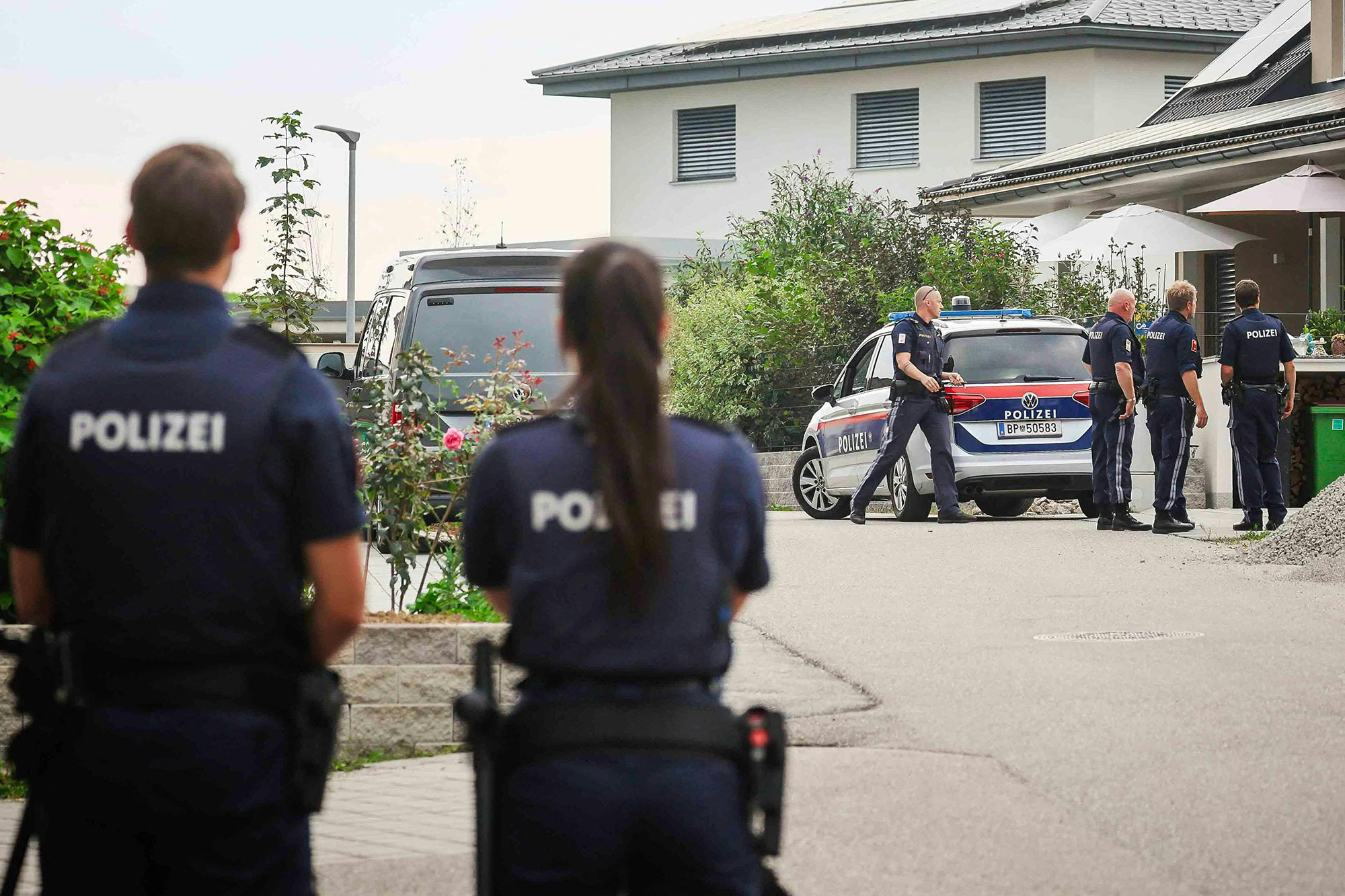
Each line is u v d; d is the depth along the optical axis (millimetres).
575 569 3824
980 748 8555
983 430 20953
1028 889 6285
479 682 3979
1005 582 14859
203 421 3920
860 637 11984
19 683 3967
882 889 6297
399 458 11258
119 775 3838
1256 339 19031
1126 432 19344
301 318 28859
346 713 8969
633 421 3844
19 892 6543
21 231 9758
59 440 3957
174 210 4016
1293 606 13203
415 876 6656
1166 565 15898
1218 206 28047
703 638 3850
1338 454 24125
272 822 3926
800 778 7969
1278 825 7102
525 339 20734
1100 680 10266
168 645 3889
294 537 4012
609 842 3705
